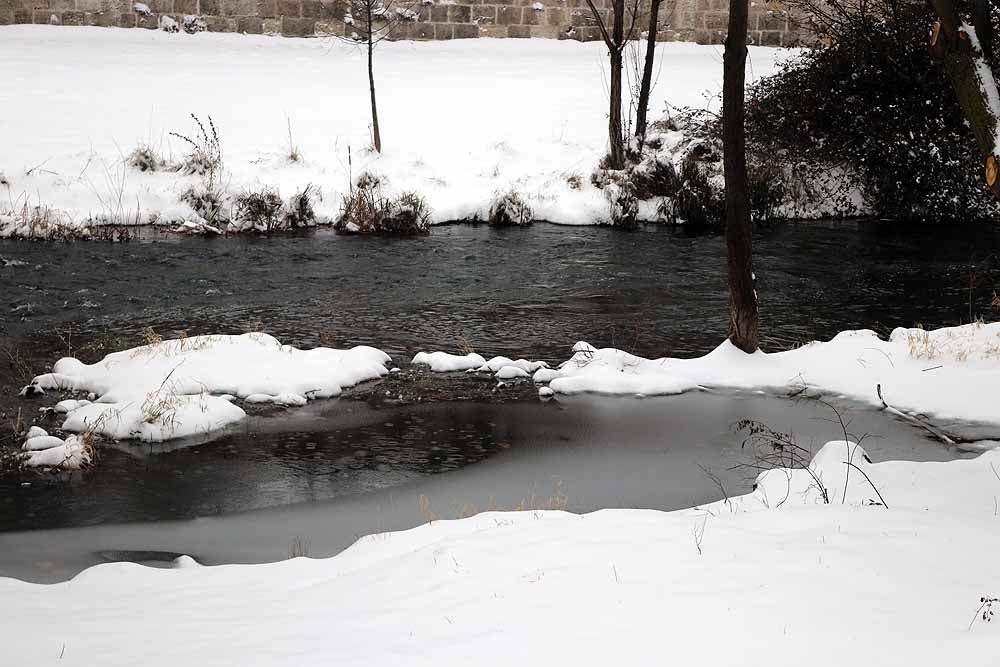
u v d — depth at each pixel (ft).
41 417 31.42
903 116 68.95
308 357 36.86
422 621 14.20
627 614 13.74
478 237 61.67
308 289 48.98
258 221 61.57
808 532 18.20
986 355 36.63
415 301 47.47
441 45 92.53
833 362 36.68
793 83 72.02
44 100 72.23
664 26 95.66
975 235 64.75
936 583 14.94
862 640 12.53
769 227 66.44
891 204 70.03
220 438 30.04
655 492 25.95
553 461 28.35
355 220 62.34
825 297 49.44
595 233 63.82
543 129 75.41
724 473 27.40
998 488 22.16
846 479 23.39
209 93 76.95
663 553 16.92
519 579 15.79
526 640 12.90
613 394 34.55
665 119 74.79
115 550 22.52
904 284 52.06
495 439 30.19
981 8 17.87
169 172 65.00
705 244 61.16
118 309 44.45
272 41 89.97
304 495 25.81
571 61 89.86
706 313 46.11
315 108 75.97
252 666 12.44
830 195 69.97
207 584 18.17
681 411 32.89
